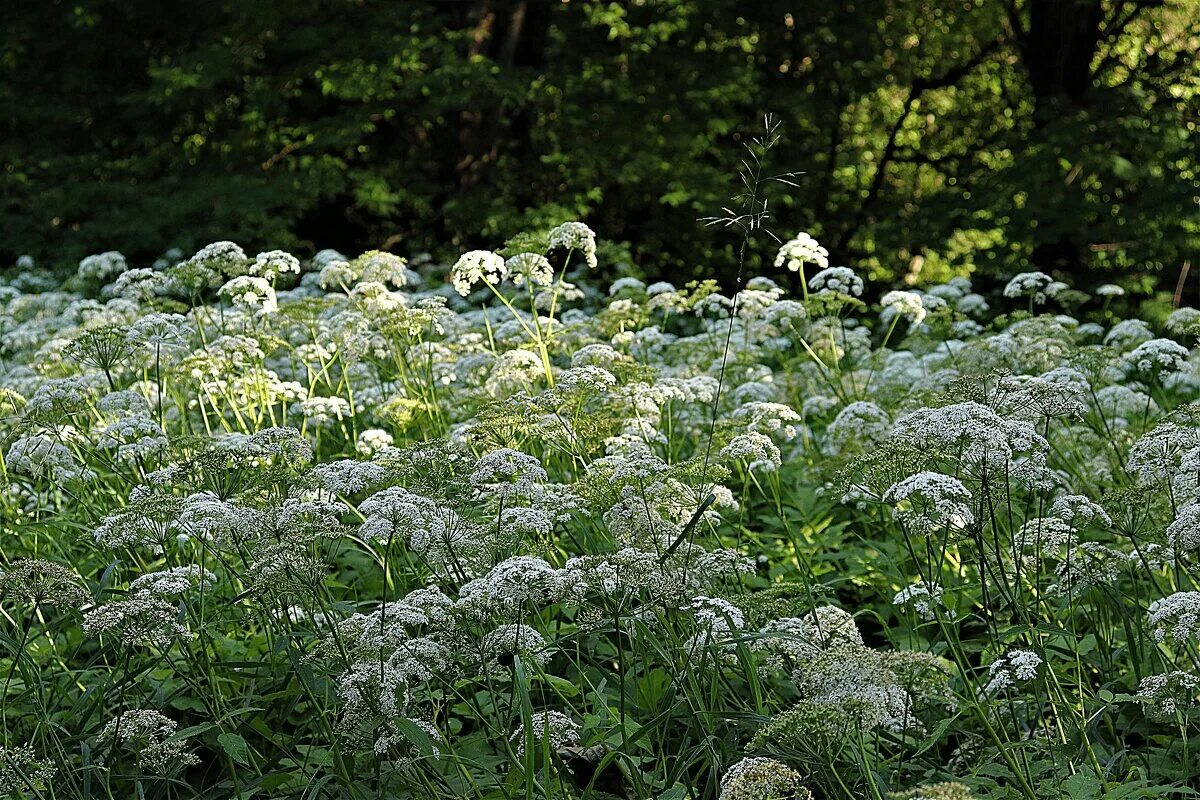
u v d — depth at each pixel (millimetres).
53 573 4281
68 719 4758
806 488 7383
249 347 7348
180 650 5156
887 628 5699
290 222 17531
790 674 4941
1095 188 17594
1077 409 5266
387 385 8562
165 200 17422
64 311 10484
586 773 4668
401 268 7914
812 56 21094
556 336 8703
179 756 4449
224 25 19609
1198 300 19547
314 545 4691
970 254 17969
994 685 4184
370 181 18047
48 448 6117
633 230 21047
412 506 4309
